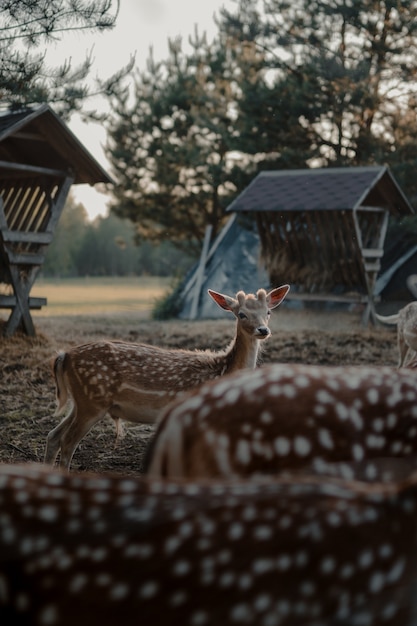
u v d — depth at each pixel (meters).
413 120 21.41
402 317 10.94
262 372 3.17
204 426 3.02
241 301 6.86
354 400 3.08
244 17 21.52
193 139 24.34
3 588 2.13
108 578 2.14
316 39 21.03
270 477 2.97
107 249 93.81
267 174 19.42
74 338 14.43
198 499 2.25
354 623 2.25
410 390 3.13
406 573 2.29
